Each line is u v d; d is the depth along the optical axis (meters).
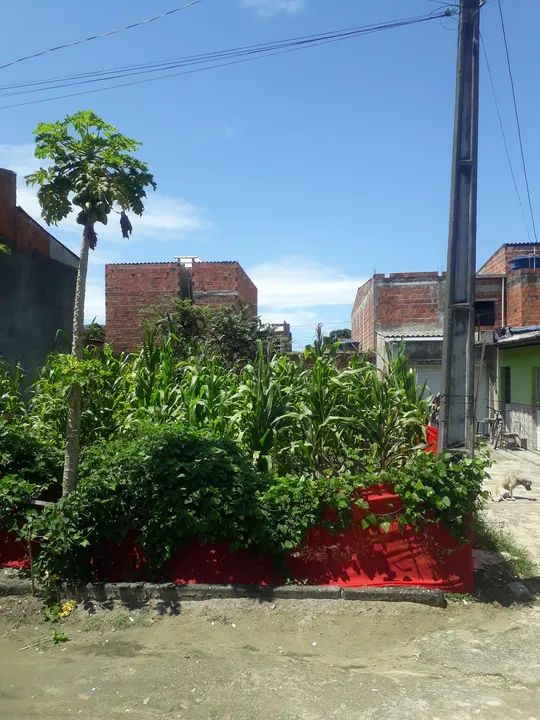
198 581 5.78
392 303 24.81
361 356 9.06
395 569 5.79
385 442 7.03
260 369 7.02
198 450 5.97
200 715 4.00
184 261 26.39
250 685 4.34
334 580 5.79
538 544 7.84
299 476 6.79
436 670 4.57
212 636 5.10
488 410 22.89
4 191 14.09
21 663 4.71
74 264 17.72
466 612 5.51
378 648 4.94
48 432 7.71
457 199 6.58
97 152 5.60
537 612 5.60
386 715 3.97
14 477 6.26
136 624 5.28
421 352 21.41
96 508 5.79
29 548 5.89
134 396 8.01
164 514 5.70
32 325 14.68
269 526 5.68
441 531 5.82
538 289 23.34
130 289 24.11
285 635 5.11
